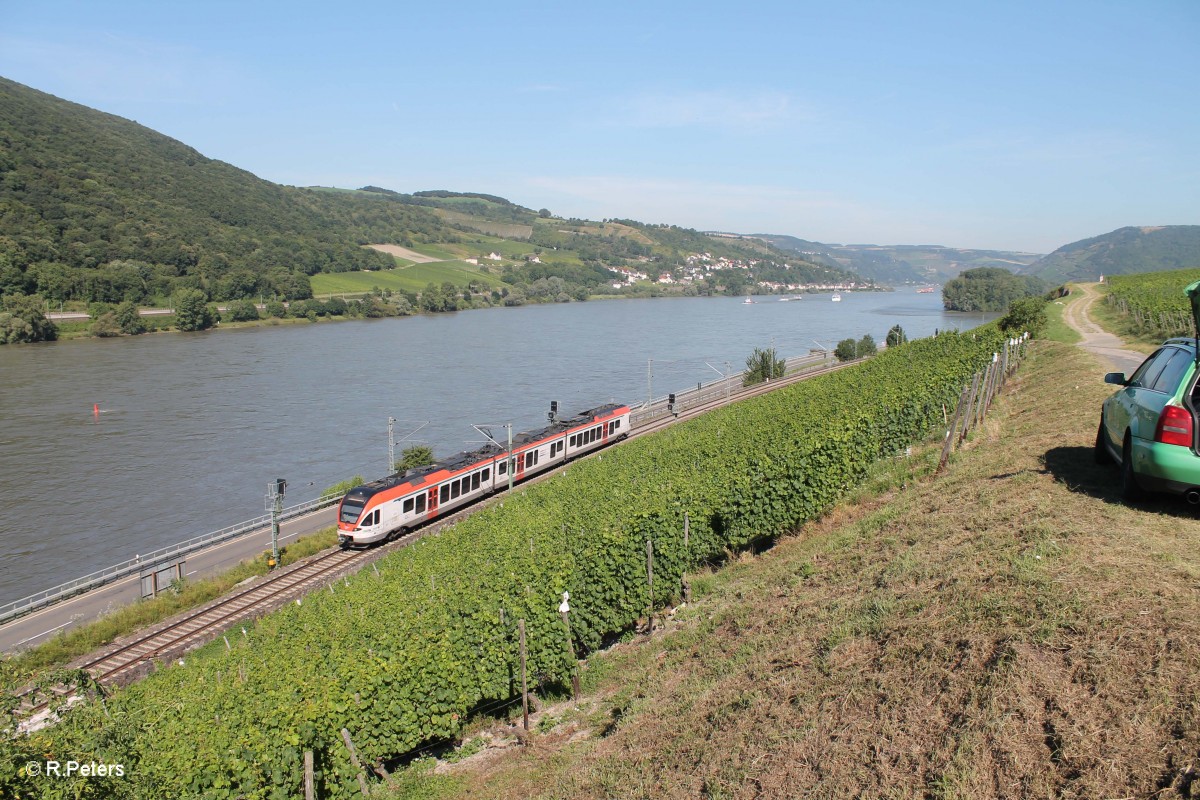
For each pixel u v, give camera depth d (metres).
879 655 12.39
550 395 98.12
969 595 12.62
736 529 25.48
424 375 110.06
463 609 22.61
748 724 12.43
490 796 14.73
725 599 20.30
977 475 19.97
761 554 24.61
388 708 17.72
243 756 15.26
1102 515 14.07
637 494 33.19
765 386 91.19
